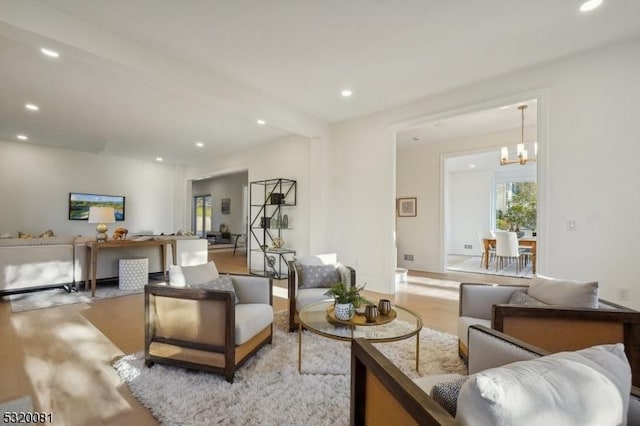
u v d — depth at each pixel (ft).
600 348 3.14
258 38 9.33
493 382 2.44
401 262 23.25
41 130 18.88
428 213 21.97
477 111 12.37
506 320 6.06
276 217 20.86
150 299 7.47
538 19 8.39
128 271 15.33
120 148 23.76
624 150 9.46
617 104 9.56
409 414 2.97
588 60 10.00
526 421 2.28
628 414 2.89
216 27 8.79
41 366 7.47
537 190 10.82
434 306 13.01
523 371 2.63
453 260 28.19
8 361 7.72
